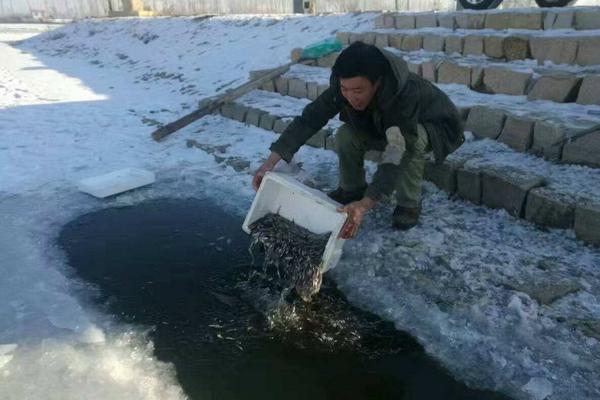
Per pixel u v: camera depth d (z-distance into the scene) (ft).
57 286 8.86
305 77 17.95
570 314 7.12
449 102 9.02
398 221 9.61
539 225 9.30
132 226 11.07
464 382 6.65
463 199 10.59
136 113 20.22
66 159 14.92
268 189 8.90
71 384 6.56
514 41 14.37
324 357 7.24
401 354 7.20
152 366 7.04
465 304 7.63
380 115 8.14
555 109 11.53
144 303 8.48
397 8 50.21
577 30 14.49
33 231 10.73
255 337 7.68
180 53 29.71
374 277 8.62
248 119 17.13
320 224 8.67
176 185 13.12
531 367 6.58
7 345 7.23
